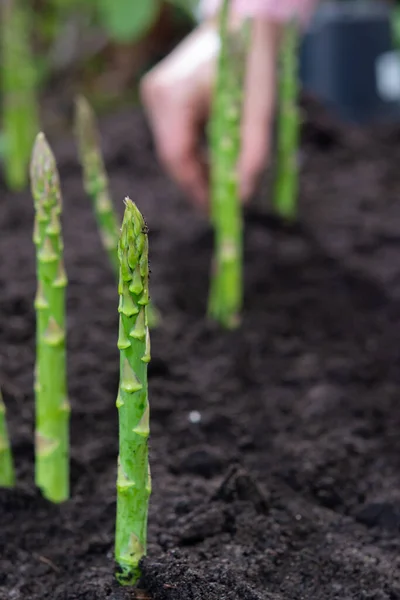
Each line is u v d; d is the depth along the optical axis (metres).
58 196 0.76
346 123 1.76
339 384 0.99
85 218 1.34
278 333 1.06
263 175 1.38
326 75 1.88
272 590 0.74
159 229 1.29
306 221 1.32
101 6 1.92
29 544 0.78
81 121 0.97
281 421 0.93
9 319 1.05
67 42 2.30
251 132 1.21
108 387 0.96
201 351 1.03
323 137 1.63
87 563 0.77
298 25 1.24
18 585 0.75
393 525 0.80
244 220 1.28
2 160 1.57
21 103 1.44
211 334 1.05
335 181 1.50
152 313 1.04
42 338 0.78
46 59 2.22
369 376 0.99
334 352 1.03
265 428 0.92
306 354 1.03
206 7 1.34
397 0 2.27
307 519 0.80
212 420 0.91
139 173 1.55
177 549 0.75
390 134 1.70
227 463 0.86
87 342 1.02
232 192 1.02
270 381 0.99
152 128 1.70
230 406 0.94
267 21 1.21
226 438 0.90
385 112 1.89
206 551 0.76
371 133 1.71
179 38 2.34
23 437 0.87
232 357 1.01
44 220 0.76
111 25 1.92
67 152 1.63
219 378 0.98
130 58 2.30
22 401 0.93
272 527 0.78
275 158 1.34
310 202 1.40
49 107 2.10
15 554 0.77
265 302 1.11
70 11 2.27
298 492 0.84
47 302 0.77
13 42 1.43
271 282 1.15
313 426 0.92
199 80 1.22
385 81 1.89
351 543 0.78
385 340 1.05
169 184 1.50
